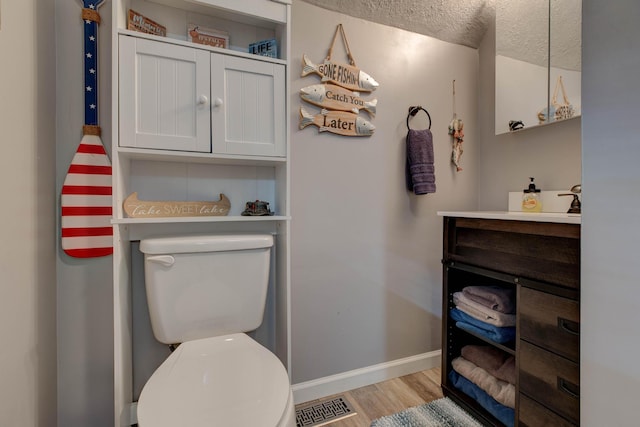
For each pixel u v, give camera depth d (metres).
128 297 1.11
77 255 1.10
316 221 1.46
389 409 1.39
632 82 0.58
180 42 1.02
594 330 0.66
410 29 1.62
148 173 1.17
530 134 1.55
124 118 0.96
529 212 1.43
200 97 1.04
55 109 1.07
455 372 1.47
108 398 1.17
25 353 0.89
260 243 1.14
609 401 0.63
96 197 1.12
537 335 1.03
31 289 0.93
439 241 1.75
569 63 1.36
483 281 1.52
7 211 0.81
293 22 1.38
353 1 1.44
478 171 1.82
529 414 1.05
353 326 1.55
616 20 0.61
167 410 0.73
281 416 0.72
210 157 1.08
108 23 1.14
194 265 1.07
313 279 1.46
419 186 1.56
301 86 1.40
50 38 1.04
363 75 1.51
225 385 0.82
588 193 0.66
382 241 1.61
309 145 1.43
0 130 0.78
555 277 0.97
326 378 1.50
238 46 1.27
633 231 0.59
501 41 1.62
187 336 1.07
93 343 1.15
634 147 0.58
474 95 1.81
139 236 1.15
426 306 1.73
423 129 1.68
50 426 1.06
